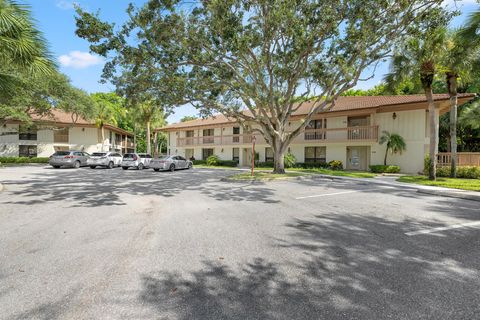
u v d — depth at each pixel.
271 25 12.19
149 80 13.95
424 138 21.64
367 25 12.16
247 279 3.37
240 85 15.66
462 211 7.31
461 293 3.02
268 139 18.28
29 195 9.62
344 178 16.80
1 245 4.51
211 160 34.31
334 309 2.72
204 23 12.62
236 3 11.62
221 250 4.35
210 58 13.07
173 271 3.58
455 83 15.73
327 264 3.82
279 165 18.03
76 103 26.97
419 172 21.03
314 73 14.57
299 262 3.89
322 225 5.86
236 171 23.16
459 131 28.30
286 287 3.17
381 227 5.72
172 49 12.55
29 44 6.70
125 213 6.95
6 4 6.31
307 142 27.53
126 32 12.22
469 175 16.33
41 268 3.63
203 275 3.47
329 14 11.83
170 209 7.46
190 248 4.43
